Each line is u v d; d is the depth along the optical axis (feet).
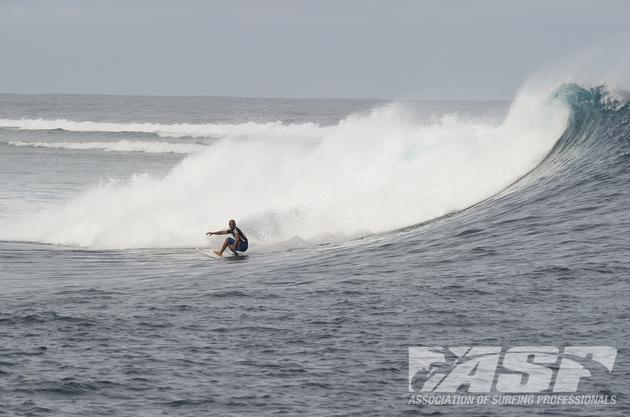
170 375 128.98
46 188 447.83
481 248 214.69
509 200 269.23
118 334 152.56
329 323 156.04
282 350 140.77
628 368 127.03
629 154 283.59
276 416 112.68
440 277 188.55
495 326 149.18
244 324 157.58
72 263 245.04
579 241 208.33
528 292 169.37
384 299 172.04
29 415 112.98
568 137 310.65
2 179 488.44
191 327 156.46
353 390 122.11
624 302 158.30
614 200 244.83
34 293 194.49
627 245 199.62
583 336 141.28
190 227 299.38
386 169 312.71
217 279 208.03
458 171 300.61
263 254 249.55
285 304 172.35
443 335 145.89
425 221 275.18
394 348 140.26
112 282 209.87
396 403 117.39
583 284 172.24
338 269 209.97
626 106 314.35
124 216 316.40
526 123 317.01
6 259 252.21
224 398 119.24
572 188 264.52
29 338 150.61
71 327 157.99
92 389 123.03
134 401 118.42
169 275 219.41
